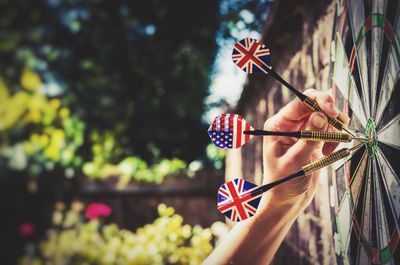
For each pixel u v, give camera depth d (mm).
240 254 1545
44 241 5836
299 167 1449
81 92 7520
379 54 1301
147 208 6352
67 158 6184
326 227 2018
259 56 1354
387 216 1236
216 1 8703
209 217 6406
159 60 8391
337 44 1791
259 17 8656
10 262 5891
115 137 7656
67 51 7547
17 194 5992
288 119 1479
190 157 8539
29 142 6039
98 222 5828
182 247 5645
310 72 2389
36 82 6176
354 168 1484
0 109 5805
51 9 7266
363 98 1417
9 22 6797
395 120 1180
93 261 5340
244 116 5121
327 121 1323
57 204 5918
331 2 1966
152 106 8289
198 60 8625
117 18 8094
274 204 1502
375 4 1350
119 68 8180
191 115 8414
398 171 1160
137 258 5395
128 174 6281
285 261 3107
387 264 1252
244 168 5133
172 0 8562
